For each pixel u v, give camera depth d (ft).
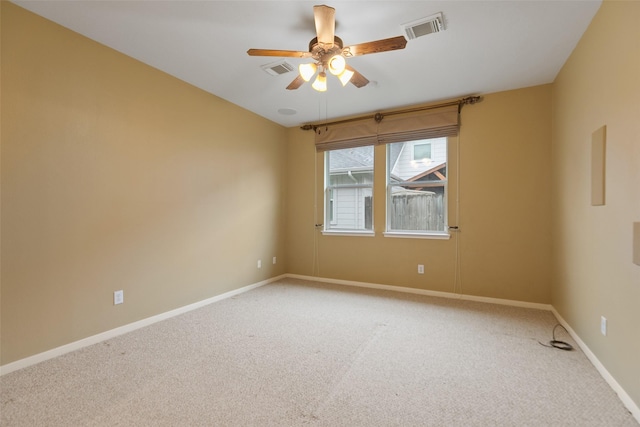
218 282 12.35
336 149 15.20
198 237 11.50
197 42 8.57
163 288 10.23
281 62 9.71
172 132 10.55
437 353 7.82
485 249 12.13
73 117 7.95
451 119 12.51
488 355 7.70
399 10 7.16
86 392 6.09
